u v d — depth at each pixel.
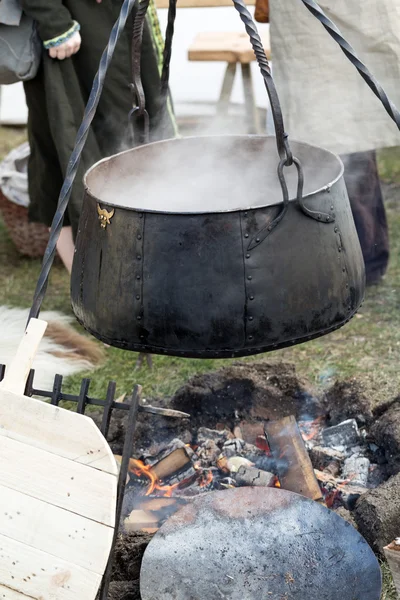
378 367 3.22
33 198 3.56
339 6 3.01
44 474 1.80
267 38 4.32
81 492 1.77
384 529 2.12
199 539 2.00
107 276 1.89
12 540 1.80
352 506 2.30
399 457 2.38
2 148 6.04
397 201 4.83
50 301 3.99
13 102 6.55
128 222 1.82
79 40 3.04
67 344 3.42
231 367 2.79
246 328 1.81
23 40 3.04
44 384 3.15
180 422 2.68
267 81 1.74
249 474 2.36
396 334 3.50
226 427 2.69
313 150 2.21
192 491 2.40
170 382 3.24
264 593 1.92
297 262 1.82
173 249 1.78
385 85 3.12
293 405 2.71
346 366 3.26
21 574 1.79
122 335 1.90
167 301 1.81
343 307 1.95
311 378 3.18
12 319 3.39
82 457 1.78
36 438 1.82
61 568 1.76
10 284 4.18
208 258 1.77
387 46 3.04
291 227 1.81
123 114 3.25
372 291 3.91
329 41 3.07
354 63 1.94
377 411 2.62
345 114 3.15
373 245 3.82
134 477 2.44
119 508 1.82
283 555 1.98
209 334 1.81
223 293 1.79
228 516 2.04
